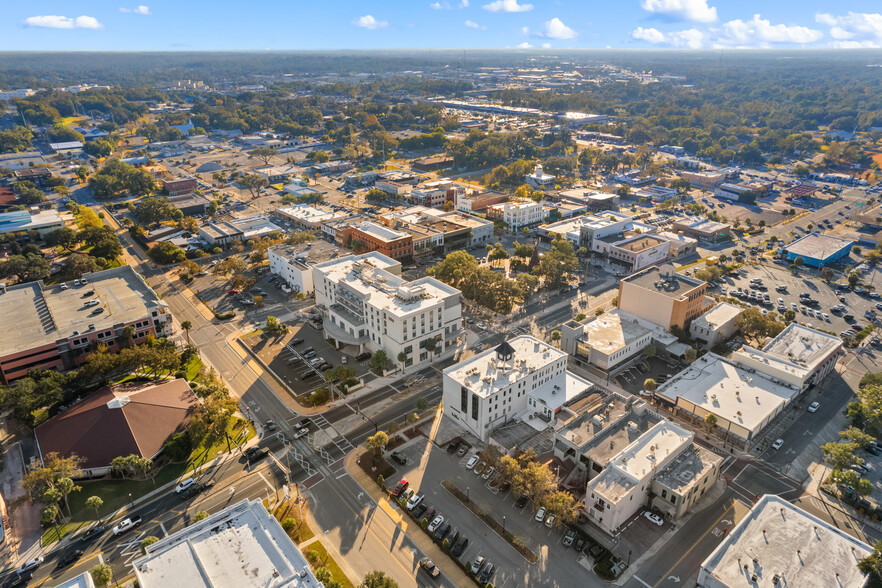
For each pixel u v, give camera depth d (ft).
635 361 636.89
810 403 558.15
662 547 395.75
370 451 478.18
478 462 477.36
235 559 335.06
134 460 443.32
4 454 487.61
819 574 345.31
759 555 360.28
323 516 422.41
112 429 479.82
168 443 476.95
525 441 495.82
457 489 448.65
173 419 504.43
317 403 555.69
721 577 344.49
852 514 426.10
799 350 602.44
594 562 384.06
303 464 476.54
